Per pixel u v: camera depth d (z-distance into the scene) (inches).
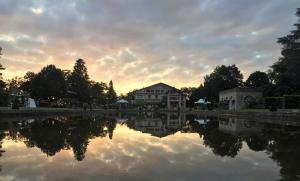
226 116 2352.4
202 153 601.3
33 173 428.5
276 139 834.2
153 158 542.6
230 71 4345.5
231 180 399.9
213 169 459.2
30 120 1695.4
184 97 5019.7
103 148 658.8
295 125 1346.0
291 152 616.4
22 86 4082.2
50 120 1721.2
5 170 446.6
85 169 452.8
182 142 773.9
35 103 3408.0
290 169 460.4
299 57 1844.2
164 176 416.5
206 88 4480.8
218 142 773.3
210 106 3597.4
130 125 1430.9
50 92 3408.0
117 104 4800.7
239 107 3068.4
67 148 657.0
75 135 924.0
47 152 604.1
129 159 531.5
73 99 4106.8
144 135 950.4
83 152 604.7
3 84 2176.4
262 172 441.7
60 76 3518.7
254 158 550.3
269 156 571.2
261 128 1202.0
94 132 1032.2
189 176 418.6
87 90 4227.4
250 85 4042.8
